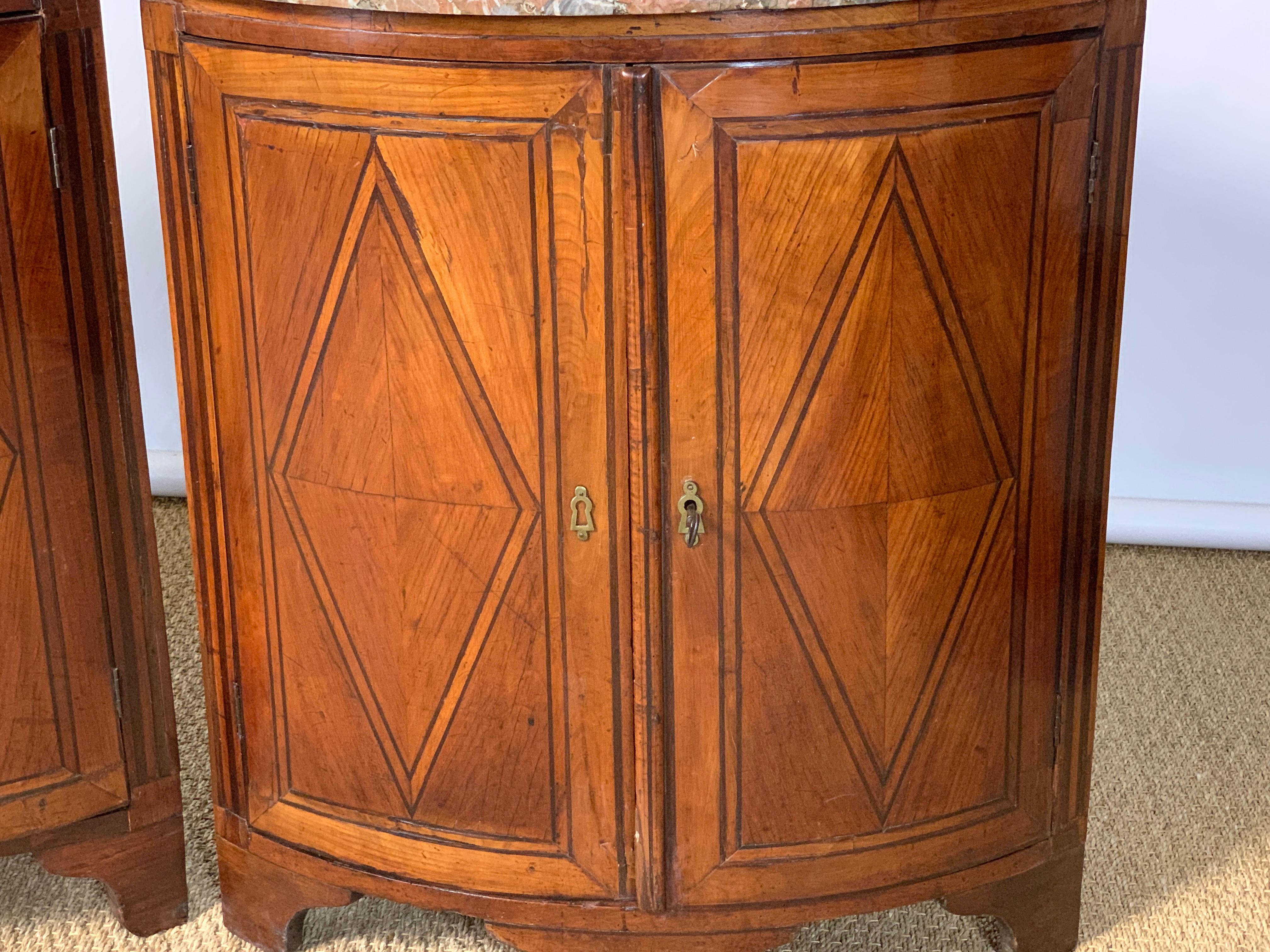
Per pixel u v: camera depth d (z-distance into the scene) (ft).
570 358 4.94
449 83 4.74
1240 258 8.87
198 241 5.28
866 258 4.85
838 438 5.01
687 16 4.57
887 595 5.20
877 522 5.12
